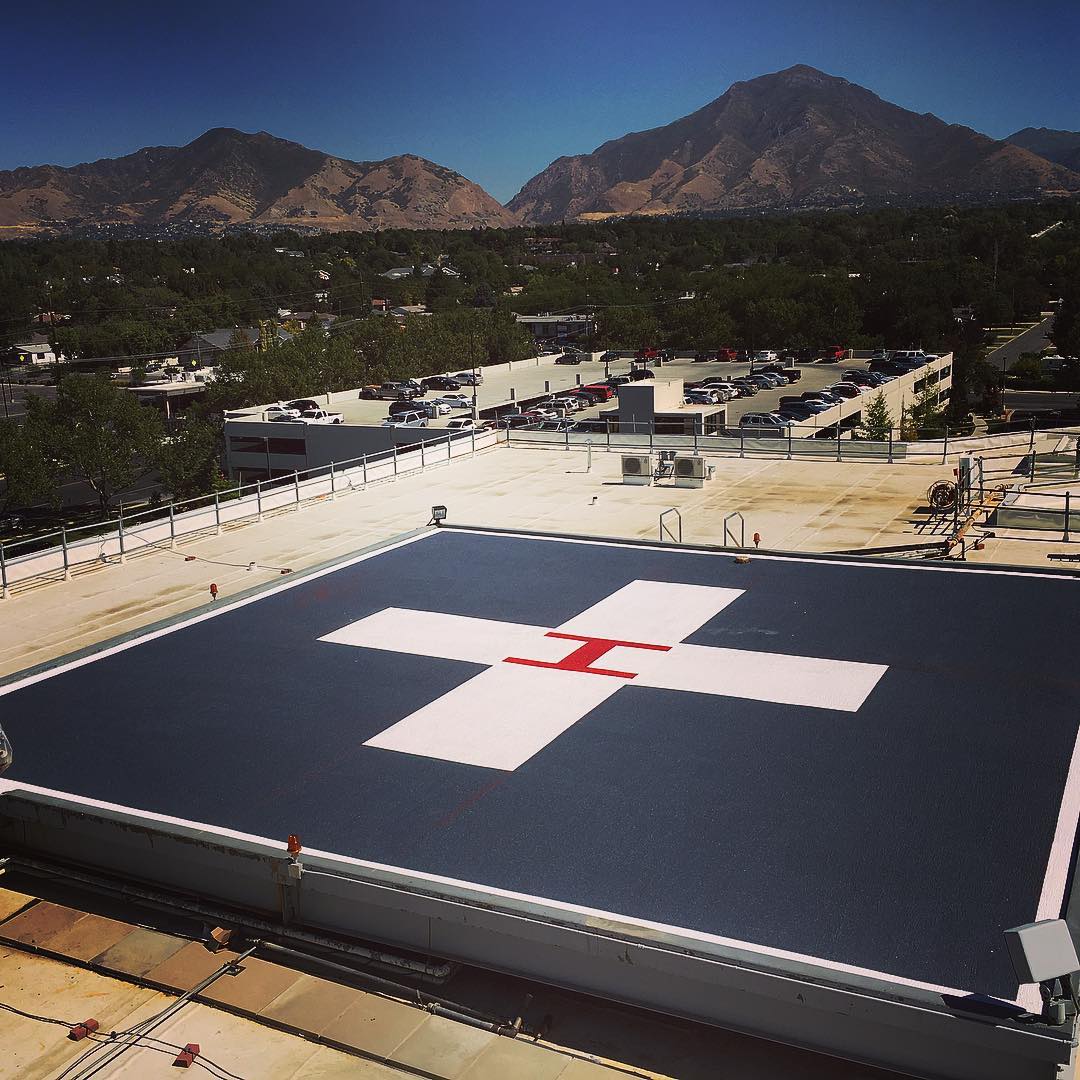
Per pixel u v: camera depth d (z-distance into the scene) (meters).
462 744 18.78
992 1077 11.38
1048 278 196.88
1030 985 11.55
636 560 30.08
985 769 16.89
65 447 72.81
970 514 36.06
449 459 52.16
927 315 134.75
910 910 13.16
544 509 40.56
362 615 26.20
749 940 12.61
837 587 26.67
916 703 19.55
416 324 125.25
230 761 18.44
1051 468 42.66
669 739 18.58
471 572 29.59
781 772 17.12
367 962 14.25
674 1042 12.68
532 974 13.59
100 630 29.09
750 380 86.12
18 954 14.98
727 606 25.70
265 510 42.19
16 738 19.75
